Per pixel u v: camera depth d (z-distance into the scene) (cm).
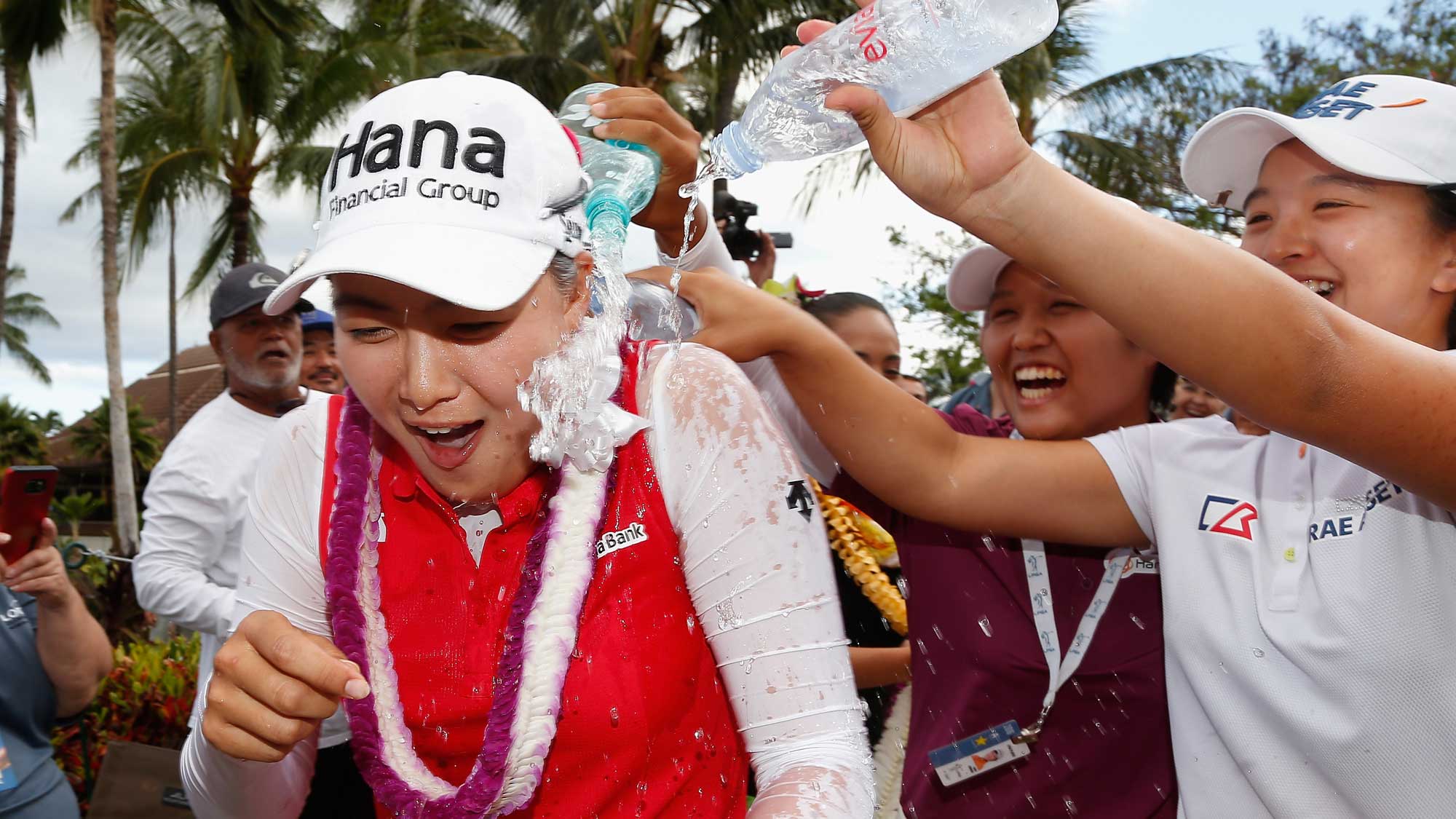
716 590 120
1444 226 138
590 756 121
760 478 120
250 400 330
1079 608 182
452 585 125
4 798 230
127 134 2123
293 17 1873
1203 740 149
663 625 123
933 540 195
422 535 126
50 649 243
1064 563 184
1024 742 179
